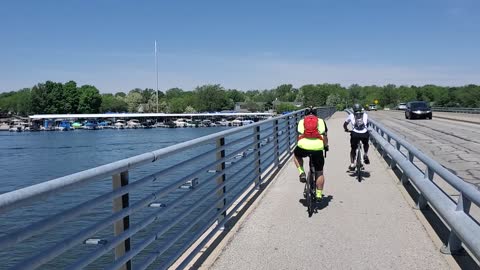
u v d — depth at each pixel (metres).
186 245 4.91
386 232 6.29
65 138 87.38
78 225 9.59
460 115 50.88
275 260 5.32
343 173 11.09
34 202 2.43
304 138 7.40
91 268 7.83
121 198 3.53
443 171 5.82
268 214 7.38
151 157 3.98
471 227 4.53
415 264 5.11
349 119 10.42
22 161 46.47
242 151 7.68
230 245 5.86
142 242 3.91
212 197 6.45
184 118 145.62
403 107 91.62
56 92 178.50
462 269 4.91
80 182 2.84
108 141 72.75
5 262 8.53
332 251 5.59
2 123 147.50
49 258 2.55
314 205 7.55
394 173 11.02
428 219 6.89
